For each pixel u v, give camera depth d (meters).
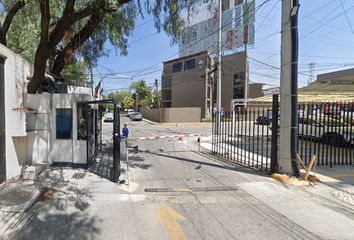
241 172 5.79
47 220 3.10
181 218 3.26
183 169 6.07
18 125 4.73
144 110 38.78
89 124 6.07
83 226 2.96
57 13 7.27
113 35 7.47
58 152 5.89
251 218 3.28
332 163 6.60
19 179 4.77
